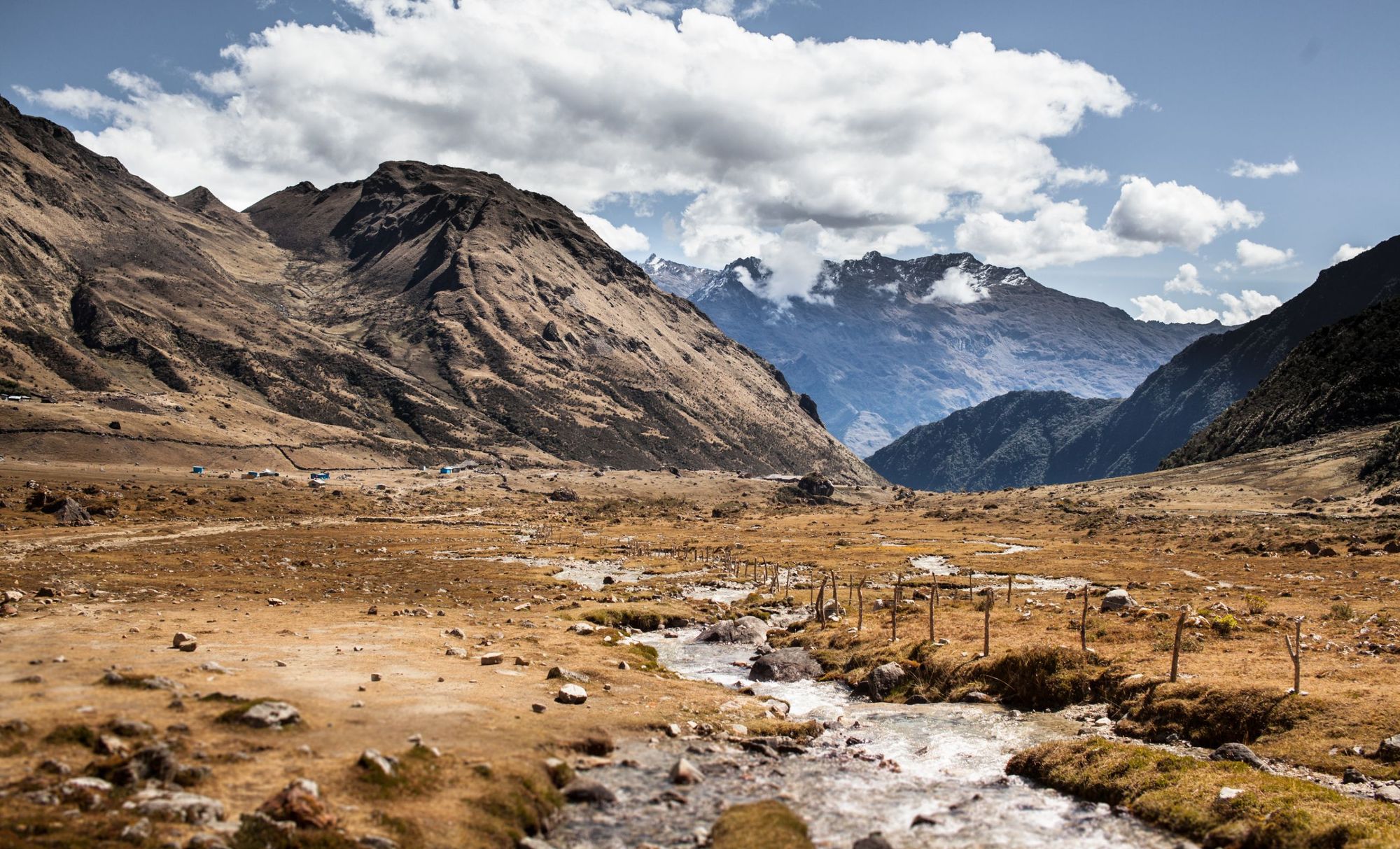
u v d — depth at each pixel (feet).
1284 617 169.58
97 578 217.36
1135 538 506.48
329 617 173.88
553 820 79.05
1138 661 136.67
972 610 205.98
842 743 113.70
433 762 82.74
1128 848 80.28
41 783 65.82
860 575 332.19
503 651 145.18
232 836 61.98
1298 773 95.81
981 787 96.63
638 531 593.01
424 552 382.63
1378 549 362.12
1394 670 122.42
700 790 89.86
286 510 611.47
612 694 123.03
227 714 86.12
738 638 193.77
